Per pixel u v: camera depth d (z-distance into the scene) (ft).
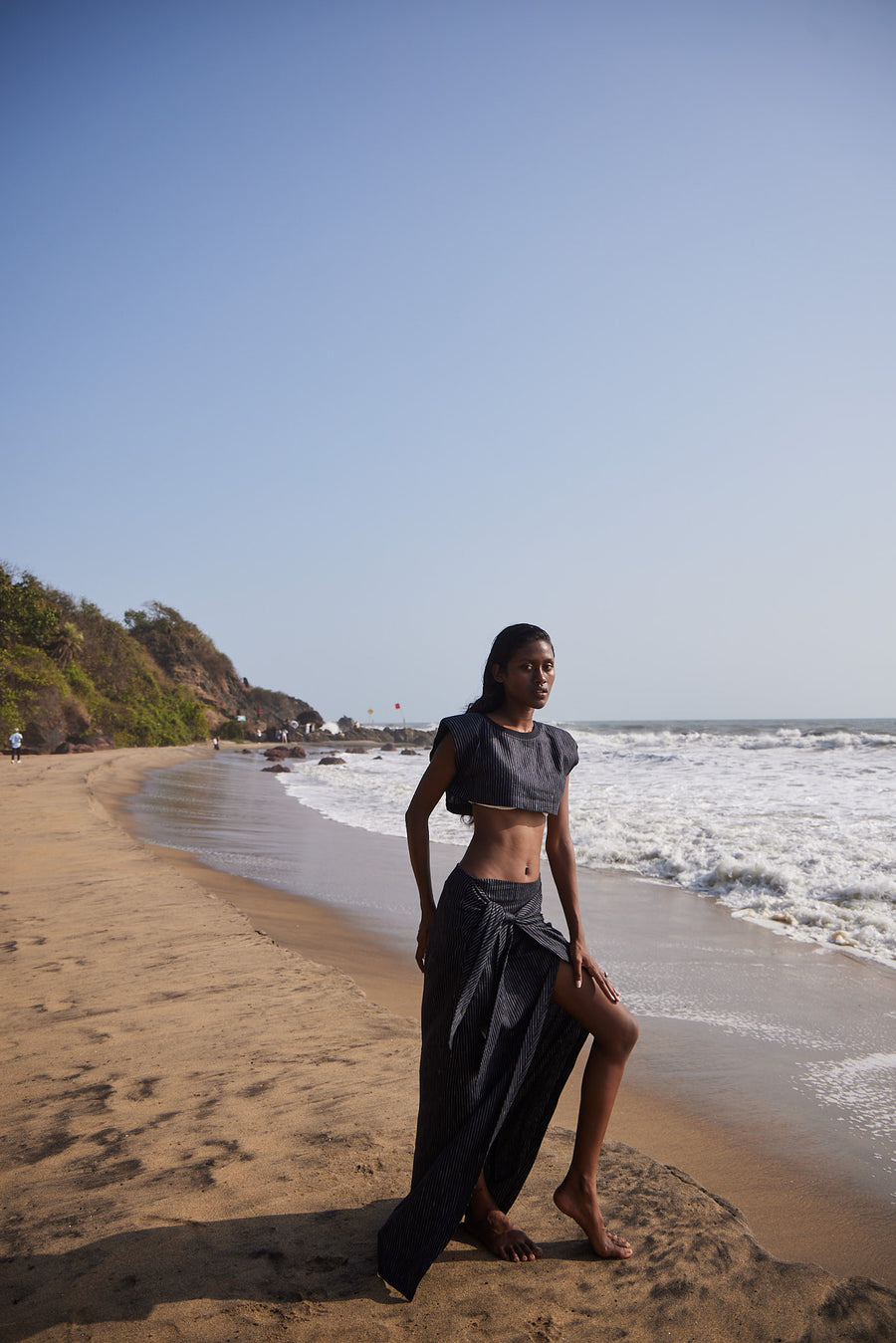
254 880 30.68
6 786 63.52
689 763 79.41
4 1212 8.36
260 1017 14.06
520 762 7.84
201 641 310.04
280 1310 6.82
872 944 20.80
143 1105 10.73
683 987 17.78
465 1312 6.84
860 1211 9.50
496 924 7.53
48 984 16.02
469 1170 7.11
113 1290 7.07
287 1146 9.56
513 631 8.23
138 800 62.90
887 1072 13.50
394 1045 12.74
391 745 236.22
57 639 175.73
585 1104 7.66
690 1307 6.89
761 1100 12.50
